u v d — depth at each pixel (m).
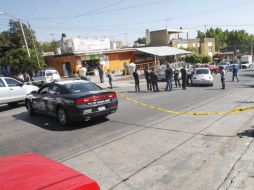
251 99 13.81
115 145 7.22
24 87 15.24
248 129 8.05
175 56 52.66
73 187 2.29
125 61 45.09
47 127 9.75
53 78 28.89
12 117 12.27
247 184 4.79
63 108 9.51
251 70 44.00
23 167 2.79
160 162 5.91
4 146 7.93
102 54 41.25
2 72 39.06
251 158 5.86
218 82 25.61
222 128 8.30
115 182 5.12
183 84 20.30
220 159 5.89
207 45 69.19
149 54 48.72
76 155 6.68
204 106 12.28
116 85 26.36
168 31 57.81
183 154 6.29
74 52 37.72
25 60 34.44
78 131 8.90
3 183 2.38
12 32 46.41
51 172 2.63
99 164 6.01
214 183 4.88
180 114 10.67
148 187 4.87
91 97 9.21
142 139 7.60
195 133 7.91
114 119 10.33
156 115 10.70
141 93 18.88
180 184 4.91
